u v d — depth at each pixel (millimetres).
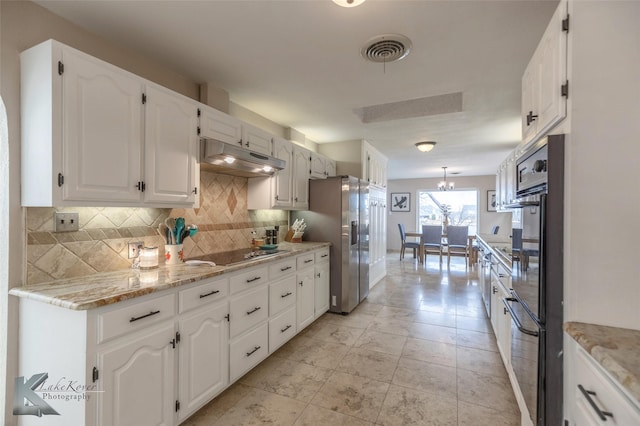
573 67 1185
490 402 1962
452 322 3375
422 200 9203
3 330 1429
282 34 1881
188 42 1963
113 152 1617
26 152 1461
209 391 1836
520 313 1699
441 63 2246
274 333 2531
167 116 1927
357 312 3721
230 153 2197
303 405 1938
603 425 914
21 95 1477
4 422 1438
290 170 3387
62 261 1651
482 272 4105
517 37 1915
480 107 3125
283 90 2729
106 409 1309
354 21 1757
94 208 1802
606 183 1156
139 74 2096
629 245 1138
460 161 6199
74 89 1453
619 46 1145
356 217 3910
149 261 1943
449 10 1663
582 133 1177
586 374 1061
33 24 1553
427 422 1778
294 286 2859
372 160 4902
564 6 1219
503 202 4207
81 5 1586
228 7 1623
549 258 1240
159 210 2199
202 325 1797
